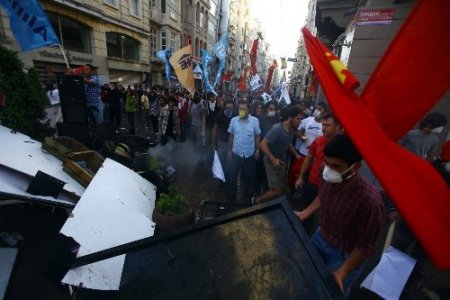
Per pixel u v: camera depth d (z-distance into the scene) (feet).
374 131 2.54
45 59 39.06
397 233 9.21
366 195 4.92
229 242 5.16
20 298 7.36
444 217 2.32
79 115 15.65
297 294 4.21
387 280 7.09
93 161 12.46
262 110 19.19
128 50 62.39
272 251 4.81
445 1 2.47
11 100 12.96
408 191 2.33
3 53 12.46
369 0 16.35
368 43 15.14
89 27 48.16
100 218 8.52
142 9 63.72
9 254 8.09
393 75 2.88
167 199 9.89
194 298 4.62
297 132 13.93
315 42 3.33
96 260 5.58
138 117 43.34
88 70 19.06
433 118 10.48
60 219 10.37
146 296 4.83
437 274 9.46
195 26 94.32
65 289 6.88
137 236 8.64
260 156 14.88
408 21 2.72
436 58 2.62
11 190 8.92
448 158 7.68
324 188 5.90
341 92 2.69
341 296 4.03
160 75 78.28
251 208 5.49
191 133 24.22
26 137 12.56
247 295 4.42
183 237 5.43
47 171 10.46
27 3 12.85
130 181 11.34
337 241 5.80
